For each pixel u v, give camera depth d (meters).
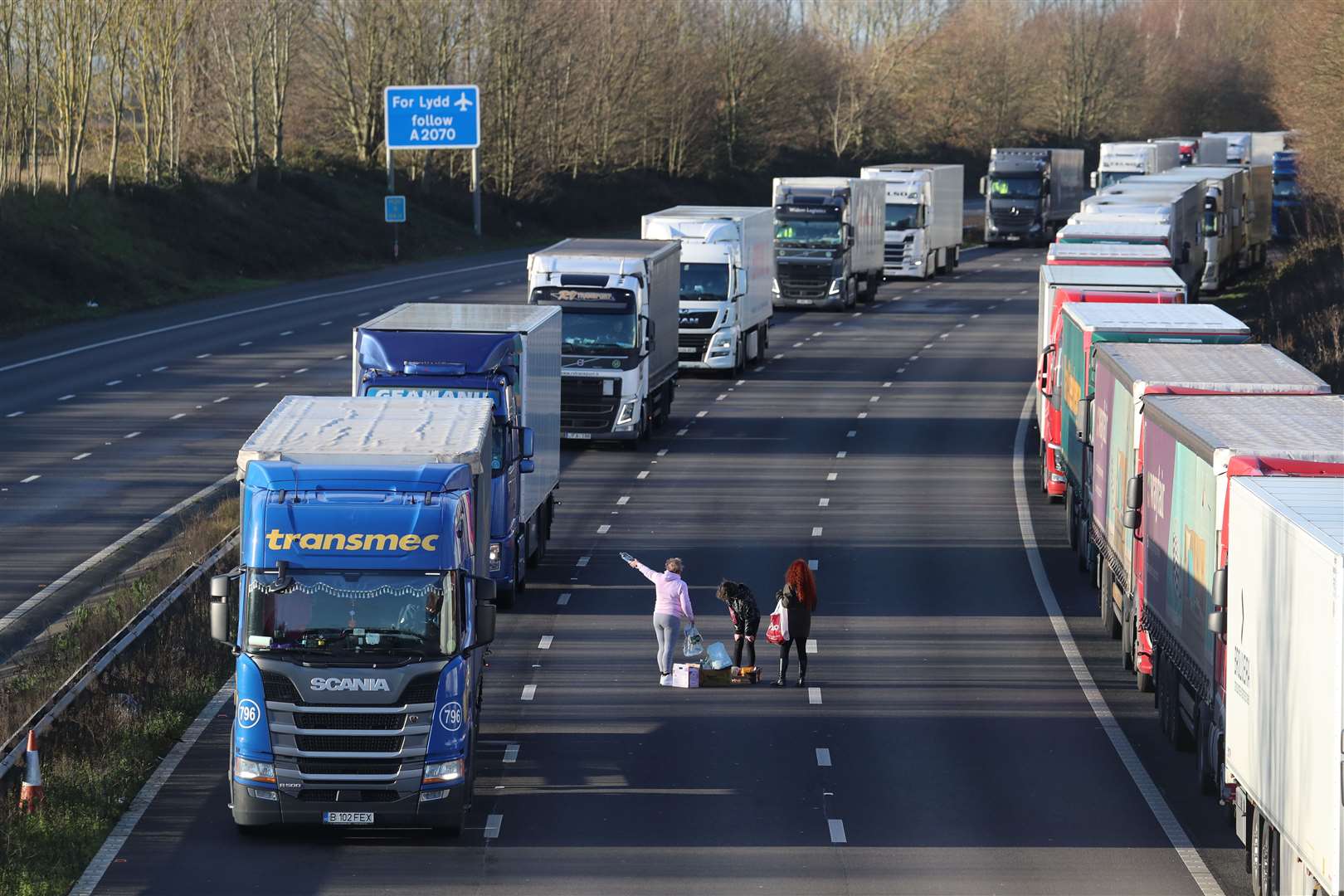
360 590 52.81
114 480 113.75
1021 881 50.78
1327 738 39.97
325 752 51.97
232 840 53.91
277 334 187.75
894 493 116.19
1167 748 64.69
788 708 69.69
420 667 52.25
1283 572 44.44
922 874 51.25
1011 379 170.88
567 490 115.56
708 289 164.88
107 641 72.56
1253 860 49.44
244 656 52.41
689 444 134.12
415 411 64.44
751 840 54.22
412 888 49.75
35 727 59.62
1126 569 74.81
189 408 141.25
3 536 97.62
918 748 64.44
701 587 90.12
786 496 114.62
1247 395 69.69
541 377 90.69
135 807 57.00
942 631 82.31
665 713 68.56
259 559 53.06
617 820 56.03
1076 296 109.75
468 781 54.09
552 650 77.81
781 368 177.38
